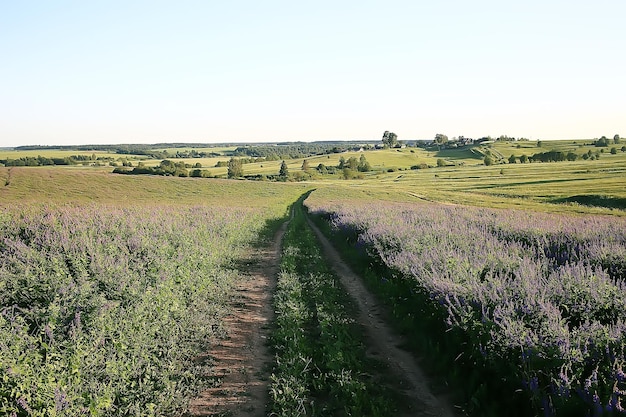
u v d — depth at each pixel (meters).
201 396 6.62
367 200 65.06
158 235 16.45
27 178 69.56
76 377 5.65
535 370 5.61
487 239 15.49
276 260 18.50
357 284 13.70
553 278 8.13
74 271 9.73
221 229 21.36
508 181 96.81
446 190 87.88
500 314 6.55
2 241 13.70
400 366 7.66
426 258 10.83
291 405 6.03
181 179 85.25
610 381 4.97
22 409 5.08
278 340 8.63
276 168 159.00
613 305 7.04
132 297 8.72
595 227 18.14
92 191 66.94
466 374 6.77
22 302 8.20
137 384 6.32
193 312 9.84
